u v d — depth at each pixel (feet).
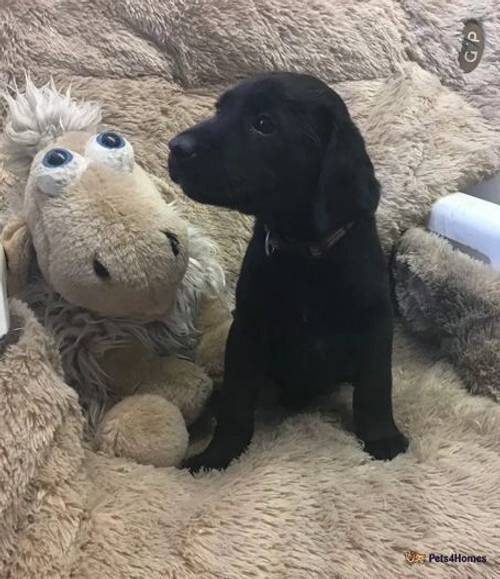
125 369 1.63
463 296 1.82
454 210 1.99
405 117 2.10
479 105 2.23
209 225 2.00
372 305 1.58
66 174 1.48
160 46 2.02
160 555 1.30
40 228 1.50
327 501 1.40
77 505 1.34
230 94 1.50
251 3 2.02
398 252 2.00
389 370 1.62
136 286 1.49
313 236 1.53
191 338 1.79
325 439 1.57
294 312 1.59
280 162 1.46
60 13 1.95
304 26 2.05
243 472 1.46
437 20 2.18
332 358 1.64
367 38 2.12
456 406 1.70
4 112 1.88
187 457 1.62
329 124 1.47
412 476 1.47
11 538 1.28
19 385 1.33
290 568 1.31
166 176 1.98
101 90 1.95
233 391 1.60
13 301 1.49
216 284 1.82
